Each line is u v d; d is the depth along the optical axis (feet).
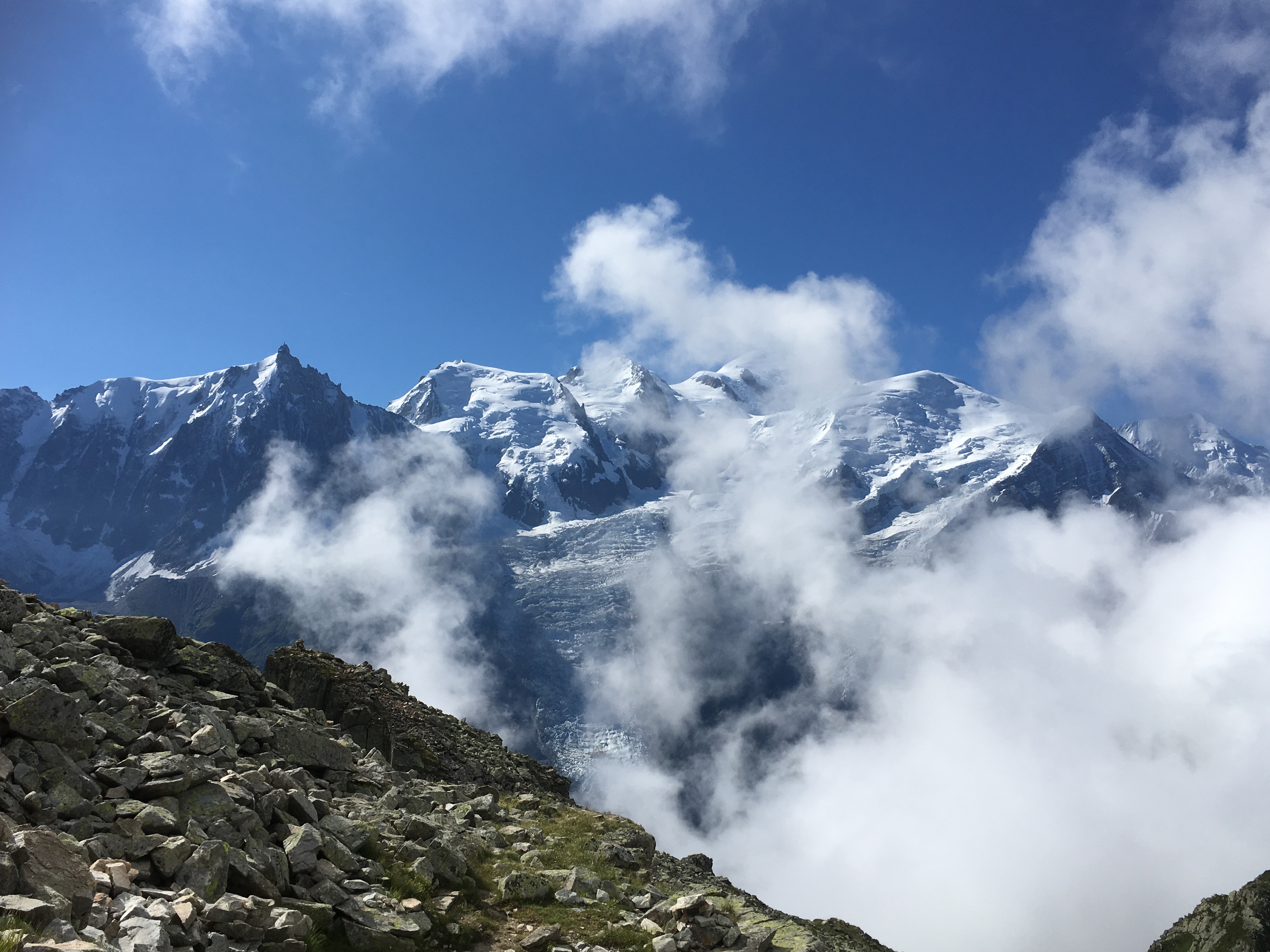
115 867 42.37
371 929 49.06
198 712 71.00
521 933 55.98
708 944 56.13
